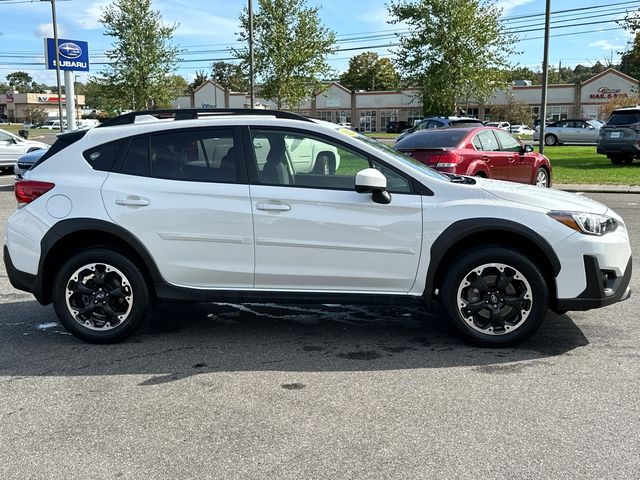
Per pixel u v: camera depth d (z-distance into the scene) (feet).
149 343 16.22
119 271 15.69
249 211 15.17
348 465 10.10
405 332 17.01
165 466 10.15
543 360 14.66
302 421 11.69
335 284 15.37
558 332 16.66
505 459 10.21
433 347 15.74
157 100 106.32
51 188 15.65
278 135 15.58
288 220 15.10
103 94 105.81
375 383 13.44
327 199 15.07
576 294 14.83
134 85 102.83
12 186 53.78
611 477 9.65
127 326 15.90
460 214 14.83
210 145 15.65
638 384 13.20
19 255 15.78
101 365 14.67
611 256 14.93
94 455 10.53
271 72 95.25
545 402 12.35
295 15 93.97
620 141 63.62
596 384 13.21
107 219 15.35
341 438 11.01
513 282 15.15
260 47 94.07
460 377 13.71
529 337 15.29
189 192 15.34
